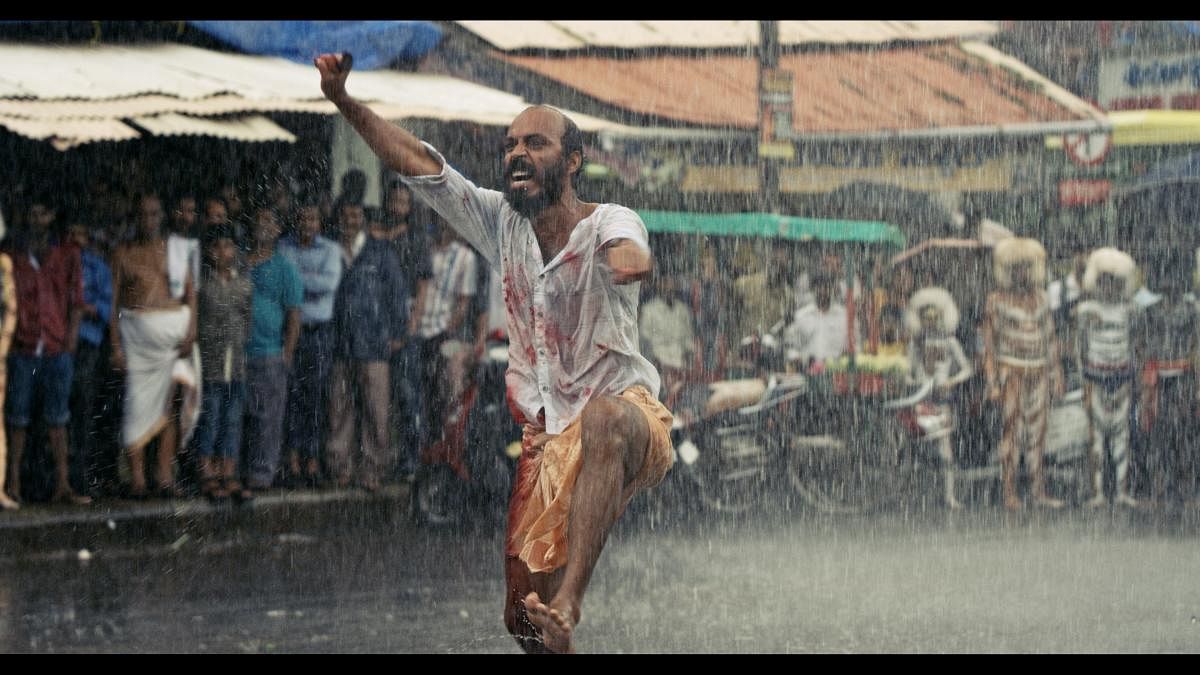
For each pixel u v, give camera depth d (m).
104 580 9.48
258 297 13.68
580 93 16.69
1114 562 10.64
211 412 13.52
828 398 14.84
